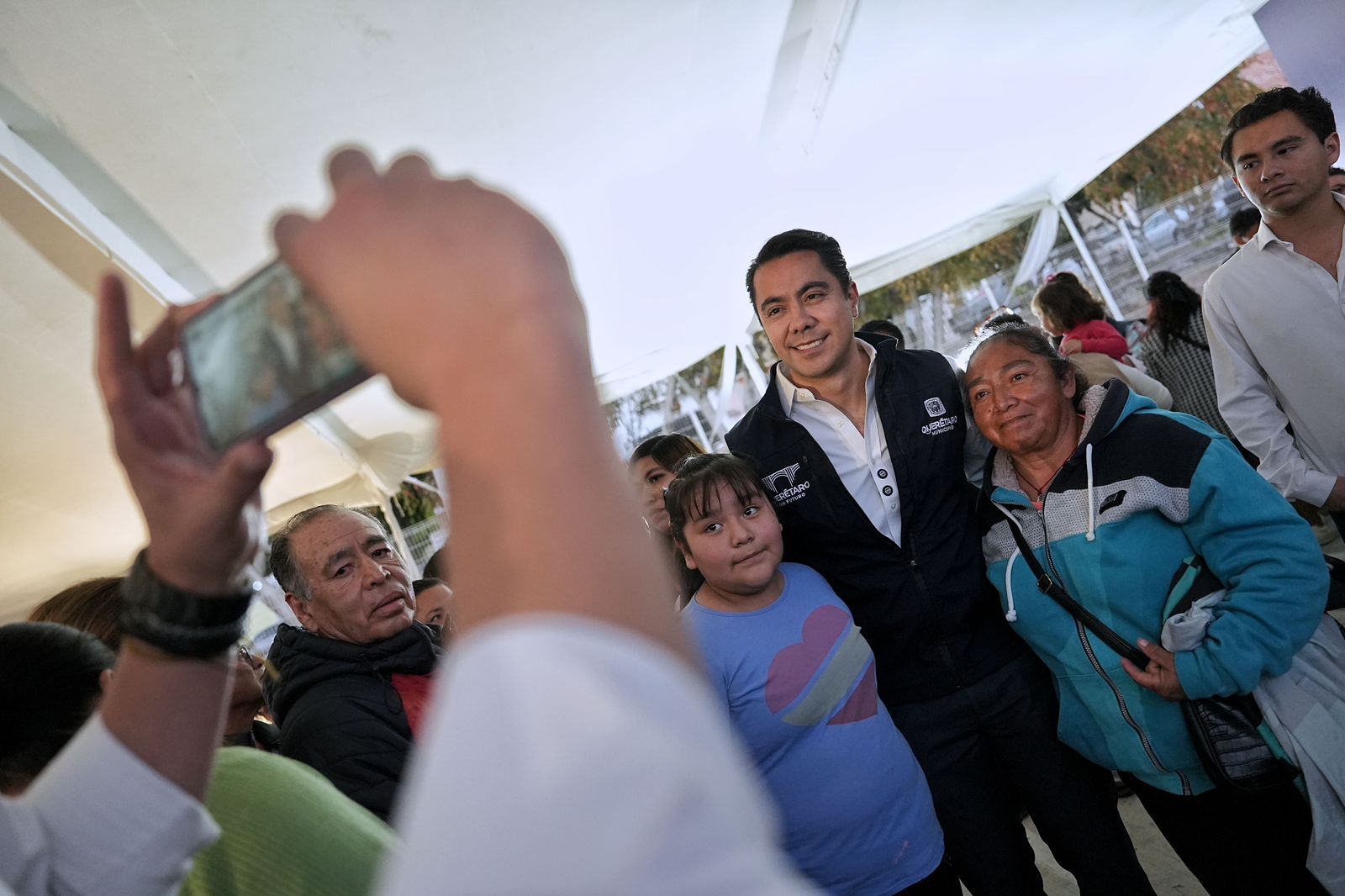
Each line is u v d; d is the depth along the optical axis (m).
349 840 0.97
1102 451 1.91
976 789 2.16
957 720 2.17
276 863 0.94
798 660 1.95
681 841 0.18
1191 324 4.14
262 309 0.36
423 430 7.22
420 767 0.21
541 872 0.17
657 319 7.10
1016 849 2.16
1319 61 4.66
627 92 4.05
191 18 2.57
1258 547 1.75
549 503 0.22
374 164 0.28
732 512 1.99
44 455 4.38
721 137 4.95
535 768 0.18
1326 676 1.78
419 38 3.09
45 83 2.64
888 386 2.23
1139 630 1.88
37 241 3.01
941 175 6.75
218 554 0.54
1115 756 1.95
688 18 3.74
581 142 4.32
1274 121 2.37
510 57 3.41
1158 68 6.23
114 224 3.23
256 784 1.00
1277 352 2.50
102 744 0.58
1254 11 4.95
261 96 3.04
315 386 0.35
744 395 9.45
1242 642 1.72
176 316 0.49
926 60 4.95
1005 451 2.09
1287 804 1.83
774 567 2.00
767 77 4.59
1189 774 1.87
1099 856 2.09
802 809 1.93
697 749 0.20
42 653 1.01
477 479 0.23
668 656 0.22
